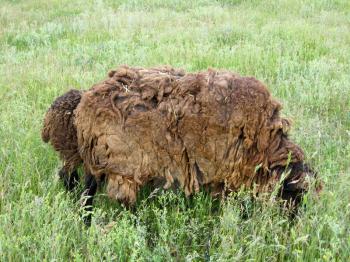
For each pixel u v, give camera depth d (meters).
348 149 7.21
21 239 5.27
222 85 5.64
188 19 16.66
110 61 11.88
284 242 5.37
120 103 5.82
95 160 6.04
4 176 6.67
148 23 16.00
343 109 9.26
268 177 5.84
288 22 15.66
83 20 16.58
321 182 6.04
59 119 6.33
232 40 14.01
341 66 11.20
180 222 5.94
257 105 5.63
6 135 7.84
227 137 5.63
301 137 7.54
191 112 5.61
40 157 7.46
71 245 5.60
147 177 5.96
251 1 19.81
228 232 5.45
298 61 12.00
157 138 5.75
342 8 18.38
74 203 6.54
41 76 10.84
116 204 6.41
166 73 5.99
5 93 9.80
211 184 6.04
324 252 5.25
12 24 16.53
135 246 5.31
